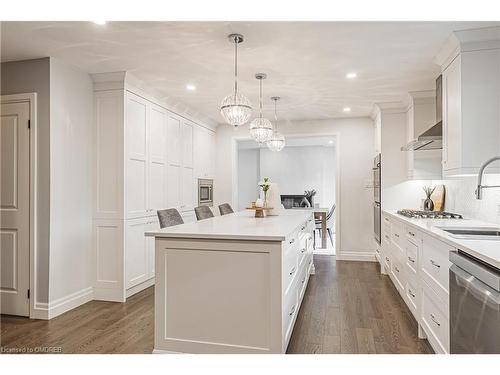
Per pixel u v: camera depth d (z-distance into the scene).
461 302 1.75
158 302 2.36
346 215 5.76
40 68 3.19
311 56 3.12
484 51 2.65
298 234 2.94
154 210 4.25
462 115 2.70
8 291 3.24
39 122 3.19
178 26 2.56
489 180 2.91
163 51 3.02
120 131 3.66
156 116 4.33
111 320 3.09
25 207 3.20
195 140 5.48
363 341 2.65
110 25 2.54
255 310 2.20
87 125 3.64
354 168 5.74
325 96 4.47
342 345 2.58
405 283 3.25
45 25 2.53
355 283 4.31
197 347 2.30
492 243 1.87
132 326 2.95
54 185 3.21
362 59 3.19
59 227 3.26
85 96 3.62
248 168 10.53
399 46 2.90
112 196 3.68
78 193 3.51
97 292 3.69
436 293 2.29
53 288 3.19
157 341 2.37
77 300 3.47
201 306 2.29
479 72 2.67
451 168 2.93
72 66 3.40
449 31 2.63
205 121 5.85
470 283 1.64
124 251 3.65
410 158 4.53
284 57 3.15
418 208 4.72
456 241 1.93
